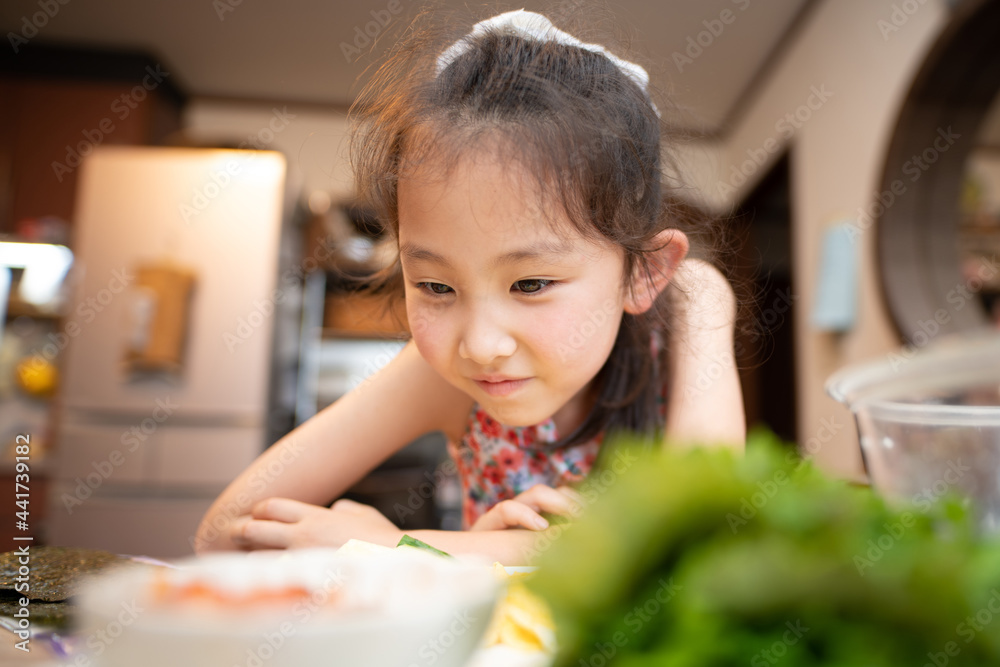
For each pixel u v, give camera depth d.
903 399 0.34
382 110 0.70
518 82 0.62
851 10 2.36
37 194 3.14
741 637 0.17
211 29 3.05
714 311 0.86
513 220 0.54
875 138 2.20
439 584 0.27
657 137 0.72
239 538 0.73
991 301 2.61
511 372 0.59
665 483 0.18
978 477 0.31
